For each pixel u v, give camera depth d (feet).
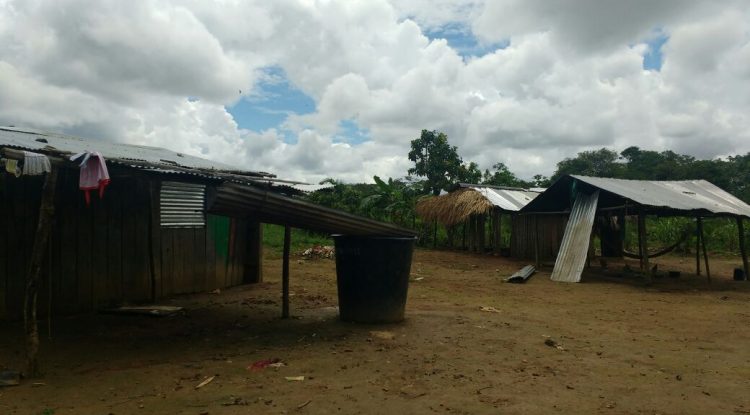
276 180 30.27
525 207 58.65
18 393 14.88
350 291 25.14
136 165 21.34
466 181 104.47
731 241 75.66
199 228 35.40
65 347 20.54
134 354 19.54
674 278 49.37
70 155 17.75
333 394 14.96
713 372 17.81
